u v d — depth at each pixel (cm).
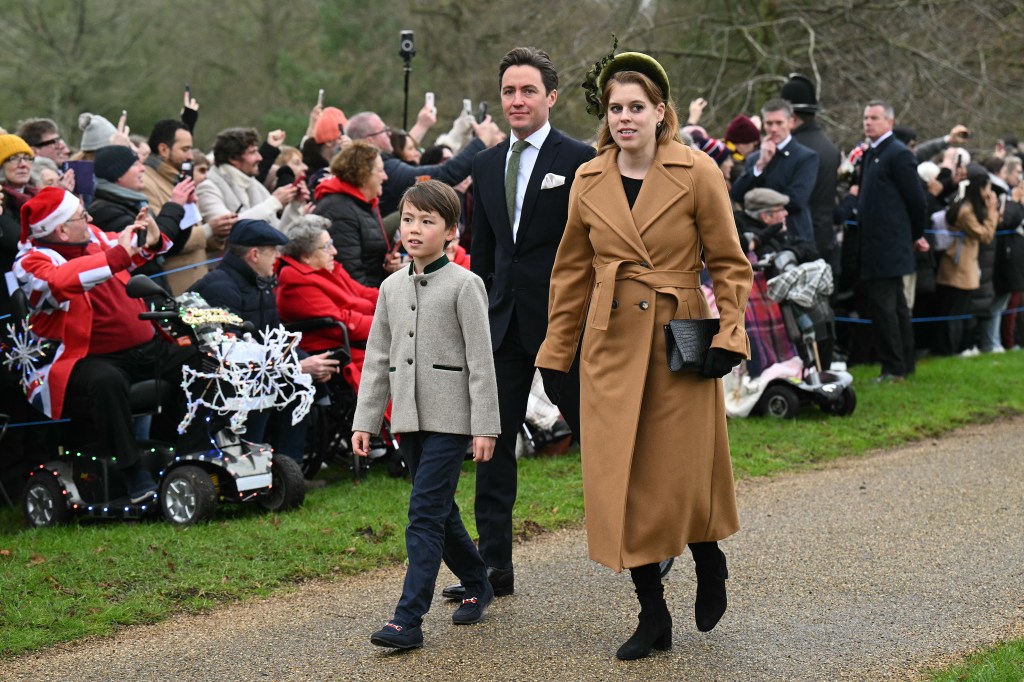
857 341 1050
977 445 757
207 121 2386
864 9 1598
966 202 1061
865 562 518
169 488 573
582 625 443
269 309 666
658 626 411
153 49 2433
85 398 579
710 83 1731
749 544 546
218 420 589
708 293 800
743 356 396
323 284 658
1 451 645
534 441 709
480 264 509
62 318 585
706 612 419
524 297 487
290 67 2259
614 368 407
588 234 425
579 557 530
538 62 488
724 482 418
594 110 436
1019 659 392
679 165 407
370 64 2216
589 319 414
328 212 702
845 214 1003
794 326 812
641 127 403
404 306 442
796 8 1600
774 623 443
